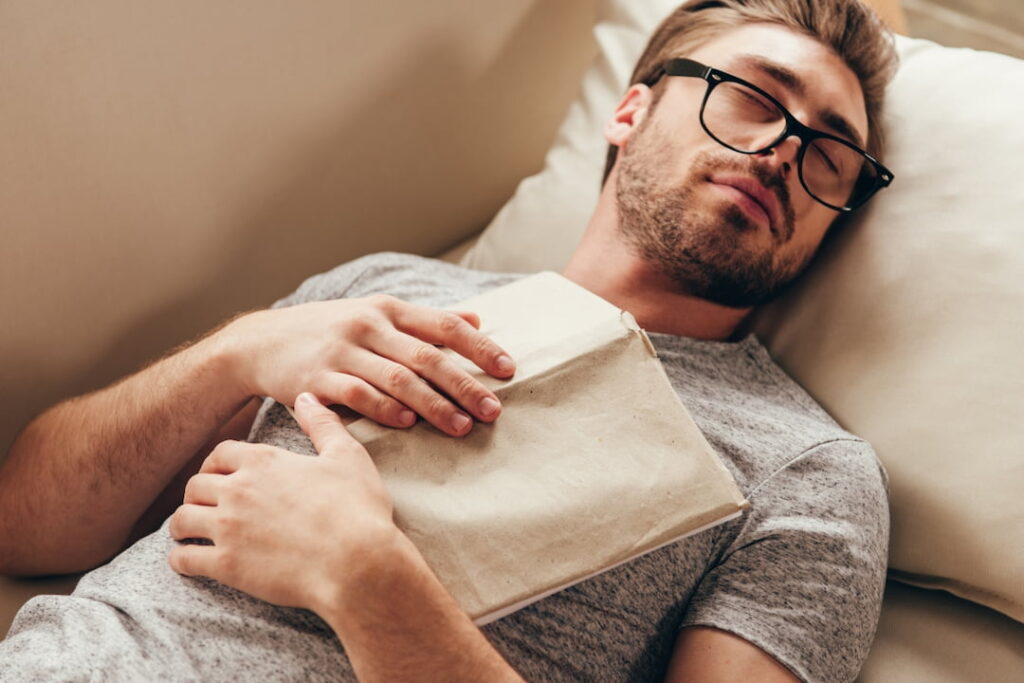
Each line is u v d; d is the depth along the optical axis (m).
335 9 1.01
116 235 0.94
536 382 0.69
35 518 0.83
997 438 0.78
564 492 0.65
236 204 1.02
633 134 0.96
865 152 0.91
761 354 0.90
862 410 0.86
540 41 1.22
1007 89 0.90
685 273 0.88
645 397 0.67
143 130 0.93
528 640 0.67
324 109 1.05
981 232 0.84
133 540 0.90
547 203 1.14
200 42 0.93
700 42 0.96
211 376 0.79
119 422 0.82
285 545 0.61
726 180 0.87
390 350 0.71
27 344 0.92
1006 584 0.77
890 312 0.87
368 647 0.57
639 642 0.72
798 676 0.68
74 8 0.85
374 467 0.65
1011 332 0.80
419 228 1.22
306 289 0.99
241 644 0.63
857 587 0.72
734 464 0.77
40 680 0.61
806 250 0.91
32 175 0.87
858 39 0.92
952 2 1.57
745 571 0.73
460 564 0.62
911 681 0.78
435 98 1.14
